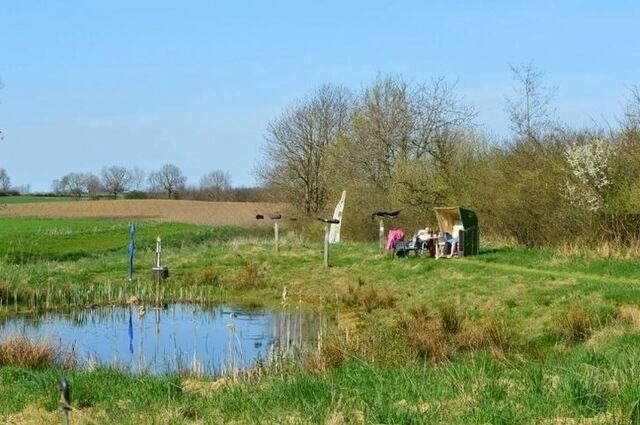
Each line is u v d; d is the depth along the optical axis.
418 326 15.93
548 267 25.09
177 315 25.28
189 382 13.23
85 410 10.93
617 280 21.70
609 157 26.70
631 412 8.04
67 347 18.30
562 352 14.29
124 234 57.34
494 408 8.57
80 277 30.89
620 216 26.73
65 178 107.38
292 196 59.22
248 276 30.14
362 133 50.56
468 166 39.09
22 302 27.02
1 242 48.03
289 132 59.50
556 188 29.25
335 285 27.80
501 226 32.78
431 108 46.25
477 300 21.34
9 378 13.45
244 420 9.36
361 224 45.41
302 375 11.82
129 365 15.73
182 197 106.12
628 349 12.18
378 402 9.31
